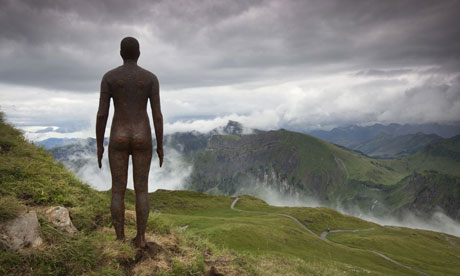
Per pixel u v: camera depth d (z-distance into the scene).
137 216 6.47
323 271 17.77
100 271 5.59
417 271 73.50
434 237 138.75
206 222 80.81
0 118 12.30
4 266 4.86
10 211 5.41
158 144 6.63
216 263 8.39
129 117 6.23
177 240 8.43
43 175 8.59
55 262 5.30
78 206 7.84
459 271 77.94
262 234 68.94
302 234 86.06
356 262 70.56
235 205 163.62
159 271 6.22
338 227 139.62
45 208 6.84
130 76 6.24
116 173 6.26
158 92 6.61
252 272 8.88
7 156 8.98
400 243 107.69
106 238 6.55
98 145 6.22
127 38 6.40
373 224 153.25
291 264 17.12
